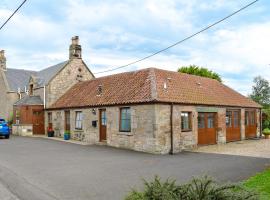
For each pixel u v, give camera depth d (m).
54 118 28.27
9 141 23.28
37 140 24.27
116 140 20.39
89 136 23.09
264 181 9.50
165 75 22.25
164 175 11.00
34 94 31.83
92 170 11.91
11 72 40.66
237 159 14.93
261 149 19.11
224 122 23.27
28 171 11.52
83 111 23.92
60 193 8.42
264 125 30.86
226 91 26.56
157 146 17.50
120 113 20.38
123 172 11.55
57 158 15.01
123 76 24.03
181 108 19.27
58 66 32.34
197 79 25.59
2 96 39.00
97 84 26.03
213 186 5.33
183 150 19.05
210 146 21.16
